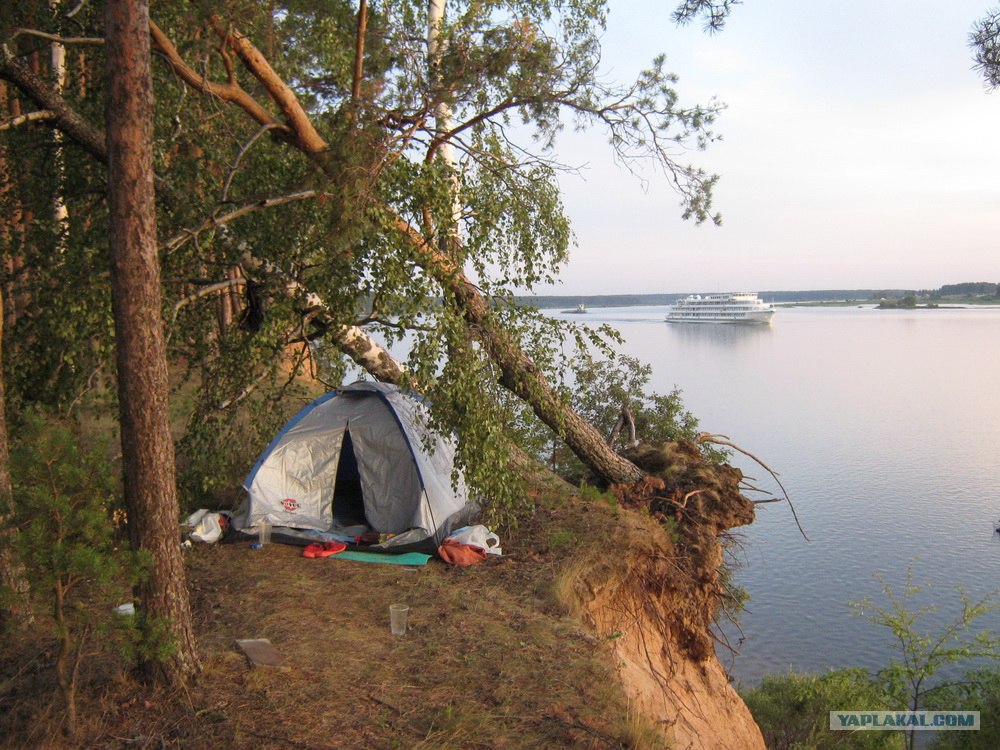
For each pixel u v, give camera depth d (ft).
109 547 14.46
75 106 25.94
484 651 18.37
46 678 15.31
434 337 23.38
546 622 20.25
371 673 16.98
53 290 23.65
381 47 28.27
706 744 22.13
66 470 13.56
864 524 149.07
